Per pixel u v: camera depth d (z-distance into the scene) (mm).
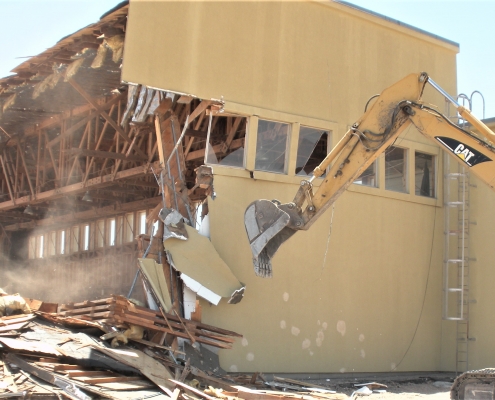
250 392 9273
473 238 15828
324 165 9867
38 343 9172
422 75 9516
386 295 14594
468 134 9062
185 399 8680
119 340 10109
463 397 8773
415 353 14906
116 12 11922
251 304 12609
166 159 12906
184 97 12289
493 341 15289
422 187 15836
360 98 14695
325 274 13695
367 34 15055
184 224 12125
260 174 13016
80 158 23516
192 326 11133
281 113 13328
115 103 16953
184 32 12148
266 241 9414
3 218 31438
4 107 18219
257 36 13203
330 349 13492
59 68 14891
